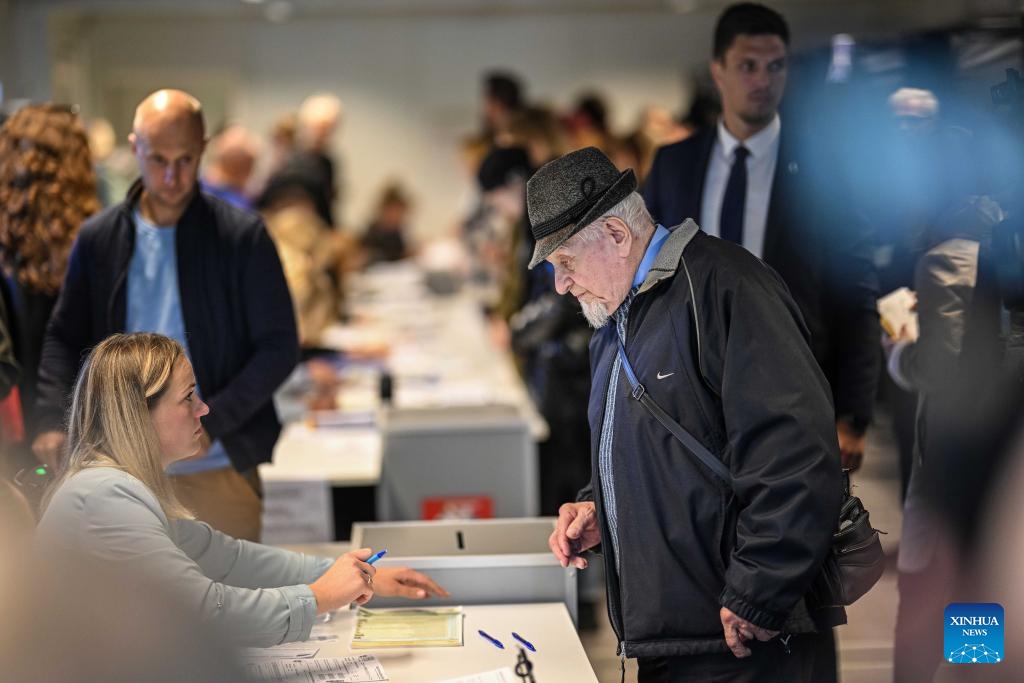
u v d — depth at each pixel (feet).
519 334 14.16
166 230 9.56
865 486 12.25
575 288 7.03
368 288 27.76
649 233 6.98
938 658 9.29
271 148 33.68
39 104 10.38
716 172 9.98
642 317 6.89
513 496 12.91
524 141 18.12
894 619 11.92
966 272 8.88
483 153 22.90
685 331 6.69
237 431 9.64
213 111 35.73
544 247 6.88
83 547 6.49
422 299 26.55
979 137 8.69
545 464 14.38
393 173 37.17
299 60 36.06
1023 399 8.27
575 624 8.14
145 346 6.94
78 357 9.60
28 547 5.97
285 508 12.50
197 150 9.20
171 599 6.24
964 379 8.66
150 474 6.84
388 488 12.75
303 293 17.97
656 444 6.75
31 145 10.02
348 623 7.93
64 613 5.50
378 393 16.12
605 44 36.17
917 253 9.60
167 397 6.89
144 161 9.06
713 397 6.71
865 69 9.90
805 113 9.89
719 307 6.60
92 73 34.01
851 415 9.91
